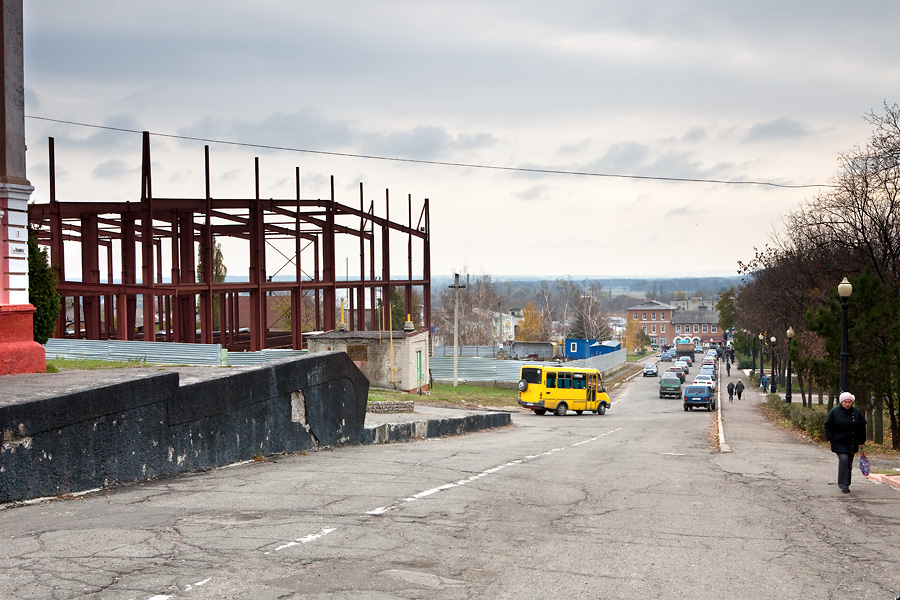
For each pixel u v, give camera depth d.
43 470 10.01
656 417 46.34
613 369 107.88
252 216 54.38
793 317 49.34
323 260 63.12
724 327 138.25
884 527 9.73
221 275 88.00
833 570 7.61
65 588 6.31
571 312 199.88
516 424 36.38
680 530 9.35
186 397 12.53
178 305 53.03
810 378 29.17
